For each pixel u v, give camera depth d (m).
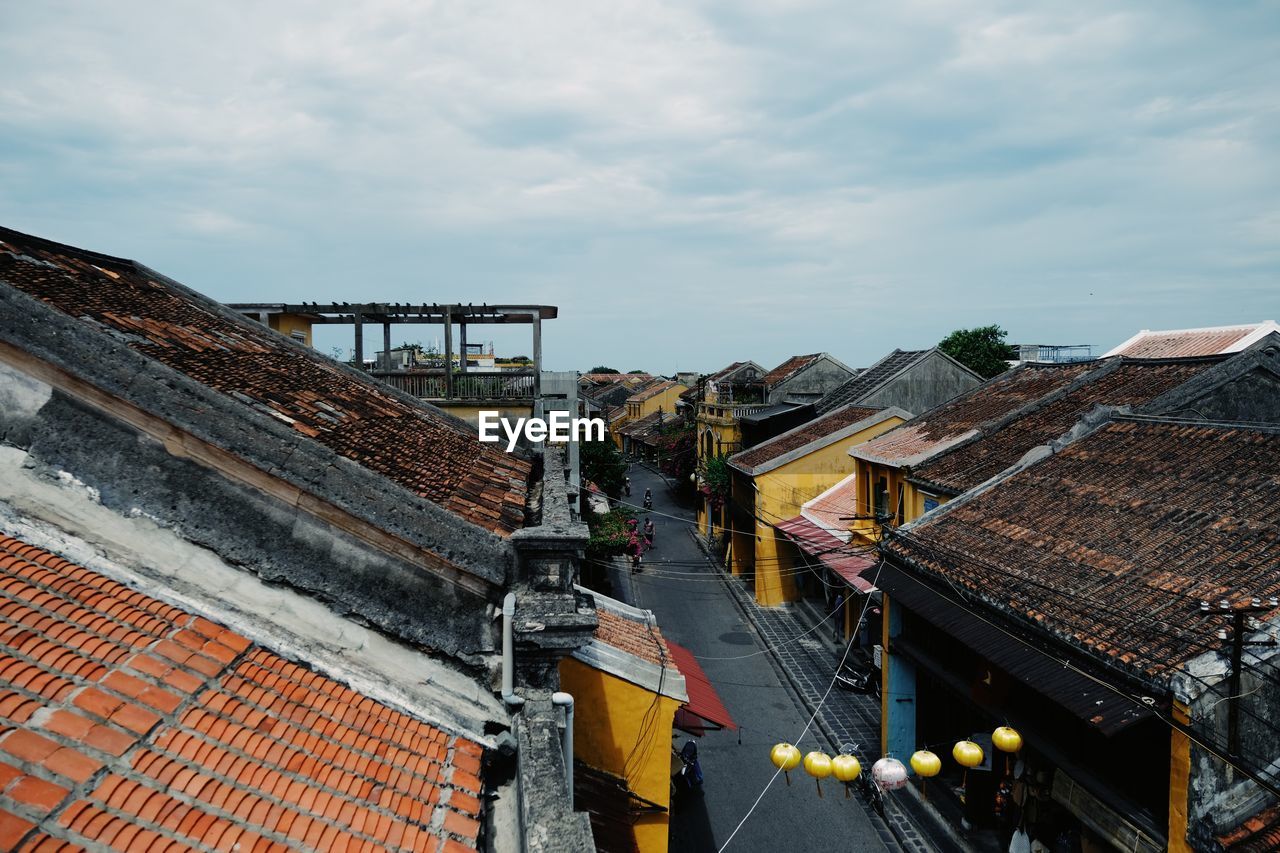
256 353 10.77
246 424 6.30
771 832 15.35
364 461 8.29
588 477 37.28
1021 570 12.80
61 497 5.86
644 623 12.76
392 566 6.63
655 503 54.41
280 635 6.07
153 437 6.12
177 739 4.43
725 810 16.17
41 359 5.85
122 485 6.02
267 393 9.21
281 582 6.31
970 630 12.48
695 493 49.09
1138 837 9.70
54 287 9.17
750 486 32.31
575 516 10.23
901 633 16.77
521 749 6.06
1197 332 26.12
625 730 9.94
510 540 7.08
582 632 6.83
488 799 5.80
